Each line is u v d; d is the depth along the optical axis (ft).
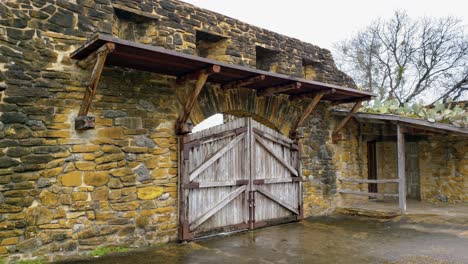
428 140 30.66
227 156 21.03
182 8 19.89
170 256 16.37
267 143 23.22
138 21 19.24
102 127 16.78
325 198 27.02
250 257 16.22
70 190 15.87
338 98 26.18
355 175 29.78
